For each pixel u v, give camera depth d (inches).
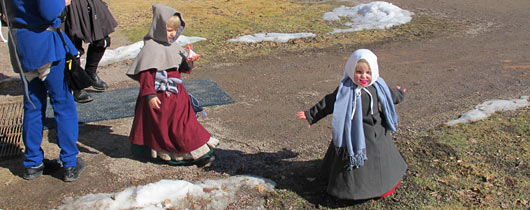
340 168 152.6
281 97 264.4
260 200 159.8
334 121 148.1
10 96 263.7
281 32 421.7
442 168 176.9
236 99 260.4
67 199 160.1
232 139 208.8
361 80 144.6
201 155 175.6
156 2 543.8
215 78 298.0
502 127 211.8
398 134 210.1
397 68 319.6
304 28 438.3
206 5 533.3
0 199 160.6
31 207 156.3
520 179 169.2
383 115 151.7
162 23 161.8
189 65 178.7
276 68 321.4
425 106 247.8
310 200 159.8
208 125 224.2
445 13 506.3
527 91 265.7
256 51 364.5
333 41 395.9
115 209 152.4
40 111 167.0
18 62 155.0
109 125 221.6
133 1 547.2
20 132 210.4
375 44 387.2
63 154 168.4
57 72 160.1
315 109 153.9
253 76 303.1
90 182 171.3
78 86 165.9
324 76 303.3
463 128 212.7
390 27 446.0
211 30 423.2
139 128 174.9
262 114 238.8
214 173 177.5
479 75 299.9
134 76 168.9
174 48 170.7
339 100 148.6
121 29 423.8
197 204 156.3
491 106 236.8
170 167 181.5
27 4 151.3
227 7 526.9
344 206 156.3
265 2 562.6
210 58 344.2
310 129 220.8
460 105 247.0
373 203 156.9
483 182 167.6
